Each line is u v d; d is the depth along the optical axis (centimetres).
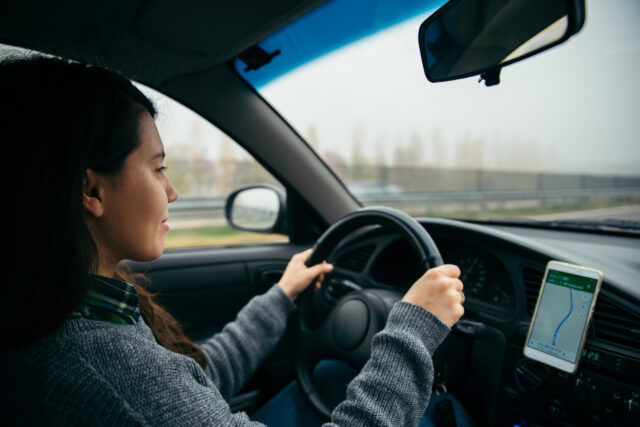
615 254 121
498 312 122
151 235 57
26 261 45
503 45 88
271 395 177
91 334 50
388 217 101
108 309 54
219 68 158
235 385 100
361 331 102
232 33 114
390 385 63
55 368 47
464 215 1720
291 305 111
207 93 159
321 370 120
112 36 115
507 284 123
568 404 100
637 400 90
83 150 48
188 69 139
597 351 97
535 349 104
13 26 107
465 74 96
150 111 59
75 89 49
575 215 1609
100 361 49
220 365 98
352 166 3638
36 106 46
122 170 53
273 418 113
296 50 153
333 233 115
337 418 65
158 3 99
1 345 48
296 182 188
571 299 102
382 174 3603
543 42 80
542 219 158
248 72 164
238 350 102
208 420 53
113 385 48
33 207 45
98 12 103
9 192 45
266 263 197
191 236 948
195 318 180
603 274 104
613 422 93
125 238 56
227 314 188
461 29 90
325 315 132
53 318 46
